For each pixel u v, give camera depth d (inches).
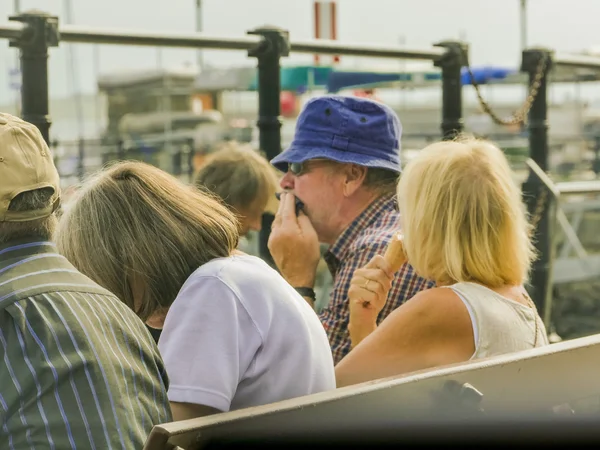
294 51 557.3
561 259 1052.5
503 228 358.6
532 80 688.4
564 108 2578.7
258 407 222.2
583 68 741.9
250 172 502.6
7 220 249.3
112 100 2573.8
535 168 664.4
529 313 361.4
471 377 259.3
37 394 227.6
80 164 1230.3
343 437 231.3
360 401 235.1
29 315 234.4
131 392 238.4
